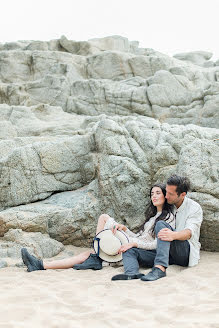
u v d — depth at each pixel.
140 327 2.91
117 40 18.91
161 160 6.32
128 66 15.18
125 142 6.56
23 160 6.79
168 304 3.42
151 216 5.27
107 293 3.80
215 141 5.79
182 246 4.64
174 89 11.70
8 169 6.87
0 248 5.60
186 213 4.98
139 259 4.79
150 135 6.64
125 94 12.47
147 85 12.42
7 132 10.01
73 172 7.06
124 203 6.00
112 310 3.29
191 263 4.73
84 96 13.68
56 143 7.04
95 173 6.96
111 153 6.43
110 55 15.38
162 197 5.15
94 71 15.66
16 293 3.75
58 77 14.59
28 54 16.47
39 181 6.79
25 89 14.71
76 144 7.16
